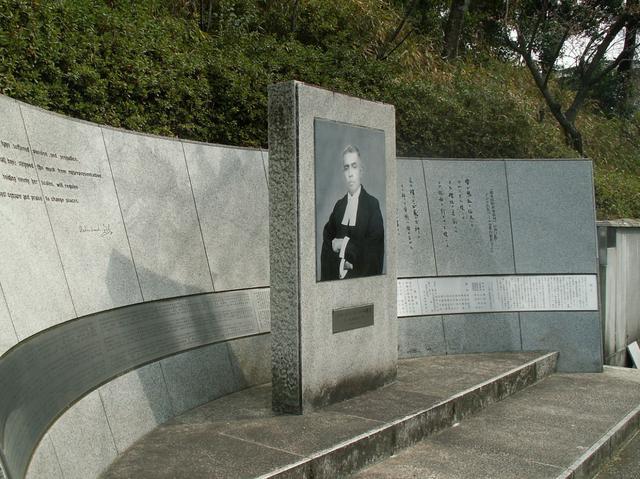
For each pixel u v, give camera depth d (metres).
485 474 4.80
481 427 5.91
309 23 12.38
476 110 11.46
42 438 3.52
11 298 3.59
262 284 6.71
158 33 7.66
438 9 18.42
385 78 10.67
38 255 4.04
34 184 4.20
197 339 5.83
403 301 7.96
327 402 5.67
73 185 4.71
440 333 8.05
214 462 4.33
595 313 8.19
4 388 3.18
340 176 5.83
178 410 5.43
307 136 5.45
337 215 5.80
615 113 21.61
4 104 4.05
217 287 6.19
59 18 6.13
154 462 4.34
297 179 5.36
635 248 10.96
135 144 5.56
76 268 4.50
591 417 6.24
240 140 8.19
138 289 5.24
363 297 6.12
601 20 16.22
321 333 5.60
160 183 5.75
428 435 5.60
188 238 5.94
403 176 8.13
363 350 6.11
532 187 8.41
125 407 4.73
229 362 6.16
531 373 7.49
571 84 20.38
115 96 6.60
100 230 4.91
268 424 5.15
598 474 5.33
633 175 18.62
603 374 8.06
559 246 8.31
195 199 6.10
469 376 6.85
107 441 4.37
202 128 7.67
